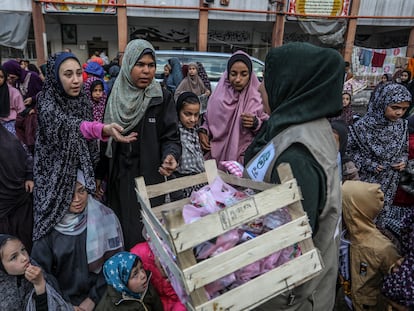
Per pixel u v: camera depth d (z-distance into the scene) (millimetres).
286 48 1016
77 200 1706
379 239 1600
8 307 1444
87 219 1782
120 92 1794
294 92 1000
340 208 984
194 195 952
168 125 1887
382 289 1456
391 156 2619
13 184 1871
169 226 691
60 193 1651
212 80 6109
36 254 1685
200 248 776
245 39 12156
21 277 1498
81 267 1764
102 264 1849
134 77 1748
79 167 1683
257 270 809
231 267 745
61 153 1620
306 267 829
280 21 10328
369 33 13570
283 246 803
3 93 3191
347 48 10844
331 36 10812
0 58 10945
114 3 9414
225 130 2262
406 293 1336
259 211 776
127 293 1519
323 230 946
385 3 10680
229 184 1107
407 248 1480
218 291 780
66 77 1599
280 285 796
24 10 9141
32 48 11133
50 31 11312
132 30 11680
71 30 11461
